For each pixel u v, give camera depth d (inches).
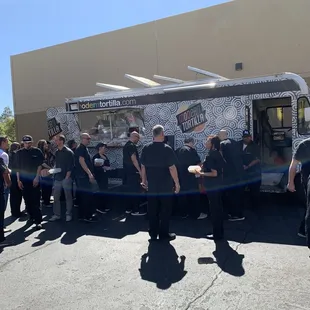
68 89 708.7
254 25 510.3
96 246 213.2
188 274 163.2
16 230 259.6
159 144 215.3
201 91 308.5
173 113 321.1
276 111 349.1
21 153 263.1
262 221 249.3
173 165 214.4
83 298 145.3
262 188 299.3
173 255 190.1
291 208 285.0
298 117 273.7
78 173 273.4
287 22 485.1
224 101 299.4
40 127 757.3
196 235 225.0
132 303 138.3
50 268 181.2
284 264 168.6
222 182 211.8
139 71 621.3
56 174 281.3
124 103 343.6
